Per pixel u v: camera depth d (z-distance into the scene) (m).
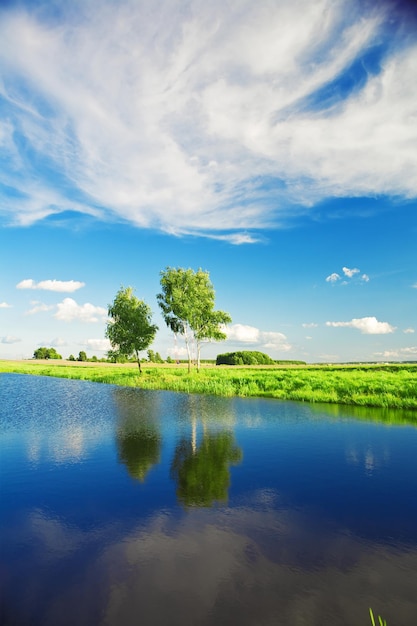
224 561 5.18
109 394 27.75
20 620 4.05
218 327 51.59
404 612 4.12
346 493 7.73
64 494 7.79
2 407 21.16
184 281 49.91
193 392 28.72
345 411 18.38
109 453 11.08
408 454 10.64
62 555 5.38
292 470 9.27
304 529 6.12
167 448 11.60
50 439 12.96
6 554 5.43
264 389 27.58
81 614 4.13
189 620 4.01
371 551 5.44
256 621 3.99
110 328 47.31
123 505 7.18
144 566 5.07
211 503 7.25
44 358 134.12
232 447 11.62
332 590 4.51
